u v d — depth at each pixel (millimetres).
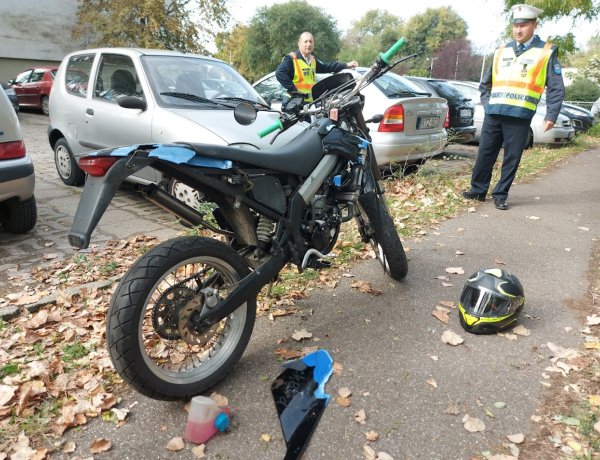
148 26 21812
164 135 5133
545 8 12094
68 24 24375
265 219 2863
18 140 4609
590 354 3049
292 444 2305
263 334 3268
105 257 4582
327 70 6762
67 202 6398
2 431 2402
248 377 2809
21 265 4410
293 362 2889
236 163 2553
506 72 5895
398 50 3100
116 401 2584
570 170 9328
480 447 2299
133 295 2258
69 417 2447
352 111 3371
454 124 10289
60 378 2773
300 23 45781
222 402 2568
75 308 3633
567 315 3551
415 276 4184
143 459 2238
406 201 6465
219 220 2969
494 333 3258
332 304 3676
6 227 5121
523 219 5883
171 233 5238
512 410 2543
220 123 5020
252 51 47062
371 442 2328
